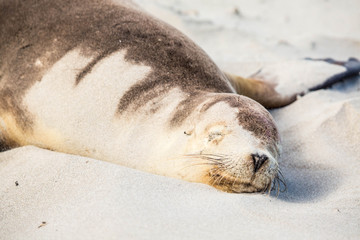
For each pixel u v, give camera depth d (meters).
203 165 14.86
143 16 20.08
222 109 15.45
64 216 12.07
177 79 17.73
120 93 17.39
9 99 19.14
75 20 19.52
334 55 33.56
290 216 12.45
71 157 15.02
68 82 18.17
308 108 22.55
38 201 13.33
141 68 17.84
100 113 17.36
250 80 23.86
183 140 15.57
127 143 16.59
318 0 52.62
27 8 20.45
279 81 24.95
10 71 19.48
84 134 17.45
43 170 14.70
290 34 39.06
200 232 11.12
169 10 38.22
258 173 14.20
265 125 15.16
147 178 13.53
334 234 11.62
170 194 12.97
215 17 41.50
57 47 18.94
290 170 17.58
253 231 11.38
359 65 27.03
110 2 20.53
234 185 14.46
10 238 12.01
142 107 16.92
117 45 18.47
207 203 12.67
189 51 19.09
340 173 16.80
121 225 11.07
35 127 18.61
